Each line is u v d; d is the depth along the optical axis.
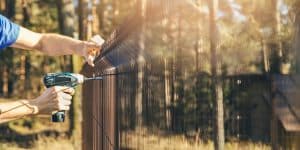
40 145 16.56
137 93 3.31
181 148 2.35
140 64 3.23
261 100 1.68
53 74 2.66
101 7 22.55
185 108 2.31
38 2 22.00
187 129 2.30
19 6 22.03
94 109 6.82
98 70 6.22
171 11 2.50
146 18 2.98
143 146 3.11
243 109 1.79
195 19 2.27
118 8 18.08
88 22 19.34
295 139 1.50
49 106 2.48
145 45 3.04
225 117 1.92
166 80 2.63
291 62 1.54
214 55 2.03
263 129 1.67
